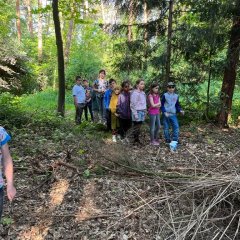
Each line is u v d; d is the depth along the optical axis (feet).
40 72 82.28
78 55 75.31
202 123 35.55
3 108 31.50
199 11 32.22
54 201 15.57
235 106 42.11
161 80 35.35
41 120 31.22
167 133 27.22
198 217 12.58
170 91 26.68
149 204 15.12
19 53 67.87
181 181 16.39
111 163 19.34
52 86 87.45
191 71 35.17
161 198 15.14
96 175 18.31
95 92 36.37
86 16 79.87
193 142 28.27
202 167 19.29
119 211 14.76
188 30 32.12
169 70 34.91
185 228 12.87
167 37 34.58
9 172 10.03
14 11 94.07
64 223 13.85
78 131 28.96
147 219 14.21
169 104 26.58
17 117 30.42
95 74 72.64
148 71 37.04
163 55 34.53
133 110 26.09
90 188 16.80
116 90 27.94
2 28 66.74
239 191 14.26
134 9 34.78
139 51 35.40
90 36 81.00
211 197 14.83
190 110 36.81
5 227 13.35
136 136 26.71
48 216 14.16
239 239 12.81
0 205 9.98
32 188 16.71
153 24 34.83
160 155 23.89
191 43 32.09
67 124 31.07
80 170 18.83
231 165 21.20
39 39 91.09
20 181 17.48
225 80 35.32
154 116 26.86
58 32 36.88
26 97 64.34
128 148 23.84
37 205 15.15
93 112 37.01
